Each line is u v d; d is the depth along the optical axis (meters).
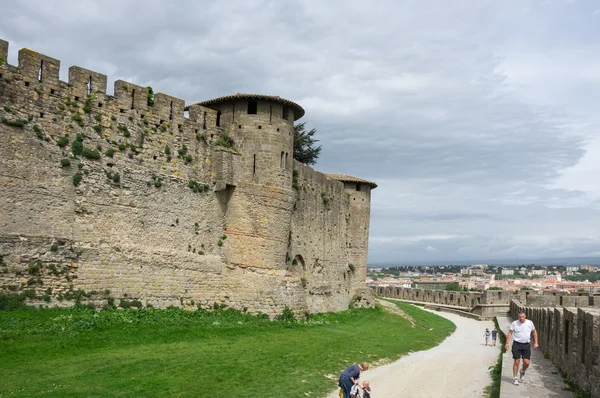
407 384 24.62
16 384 18.36
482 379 26.22
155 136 35.66
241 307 37.66
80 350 23.53
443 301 82.25
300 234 48.97
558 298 66.75
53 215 30.06
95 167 32.16
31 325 25.52
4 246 27.80
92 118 32.47
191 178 37.47
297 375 23.28
